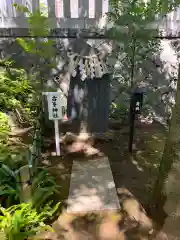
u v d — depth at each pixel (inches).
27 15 152.9
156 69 165.5
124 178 108.2
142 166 117.6
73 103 142.3
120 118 168.4
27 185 78.1
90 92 139.1
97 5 151.8
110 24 153.3
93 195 96.3
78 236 77.5
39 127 124.5
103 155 127.2
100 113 143.5
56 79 164.4
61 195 96.3
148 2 139.9
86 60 137.0
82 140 141.8
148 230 79.3
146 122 170.6
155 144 138.4
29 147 93.9
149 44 151.3
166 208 76.9
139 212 87.5
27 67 162.7
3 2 151.5
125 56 158.9
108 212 87.7
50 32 154.1
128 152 130.1
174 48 161.9
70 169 114.3
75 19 153.3
